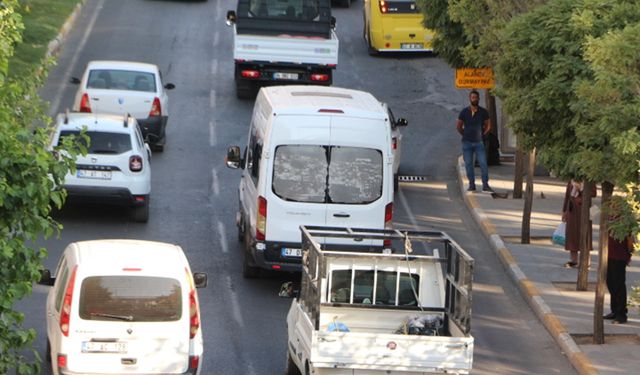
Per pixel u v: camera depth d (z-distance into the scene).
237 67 93.69
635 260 62.41
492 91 53.66
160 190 72.44
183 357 39.28
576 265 60.41
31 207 30.05
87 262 39.38
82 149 31.52
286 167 54.00
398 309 42.56
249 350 47.97
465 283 39.56
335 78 105.38
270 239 54.22
